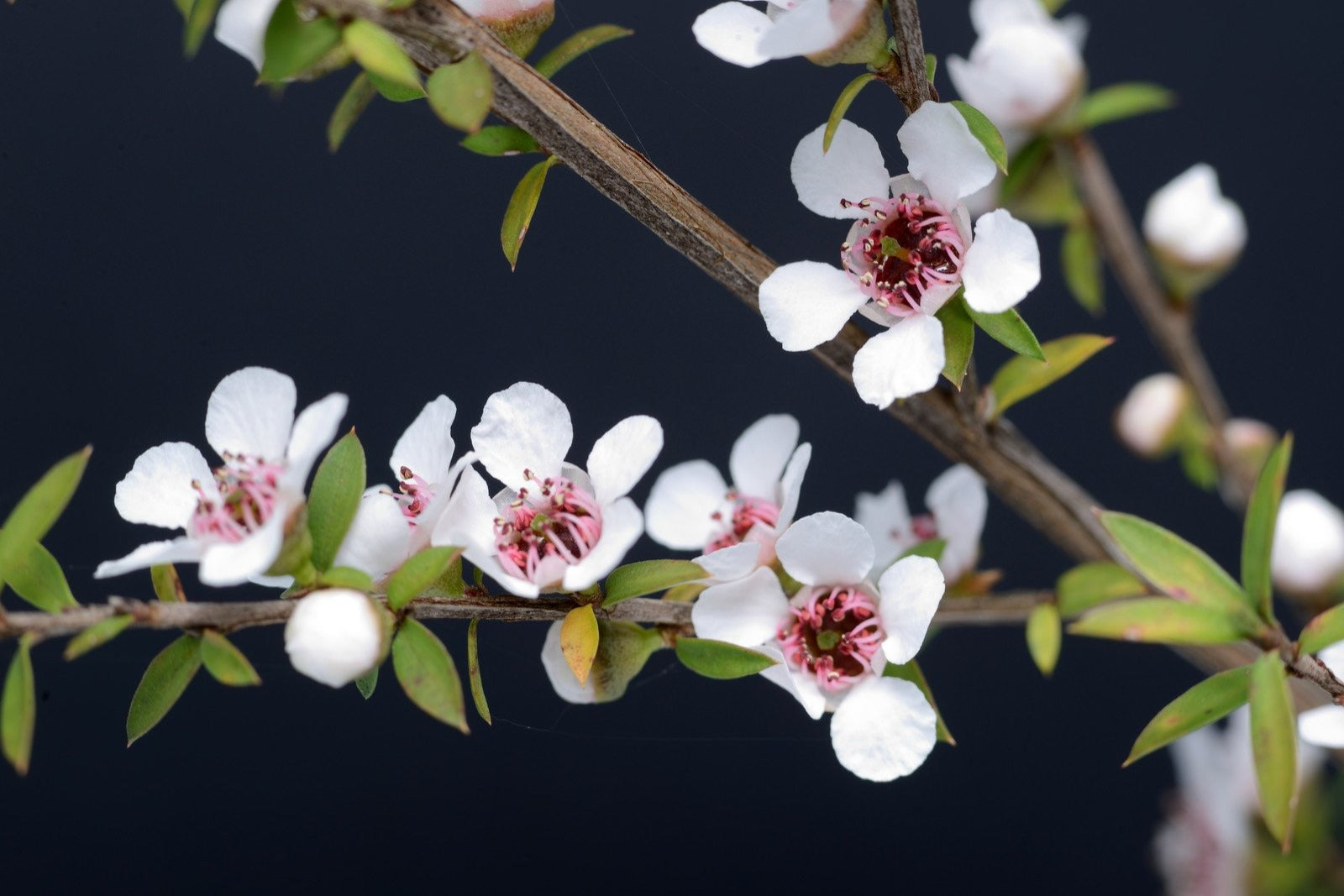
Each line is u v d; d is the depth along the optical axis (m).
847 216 0.24
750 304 0.24
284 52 0.23
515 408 0.24
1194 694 0.24
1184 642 0.24
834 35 0.23
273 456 0.23
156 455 0.24
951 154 0.24
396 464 0.24
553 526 0.24
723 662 0.24
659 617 0.24
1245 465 0.27
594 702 0.24
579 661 0.23
